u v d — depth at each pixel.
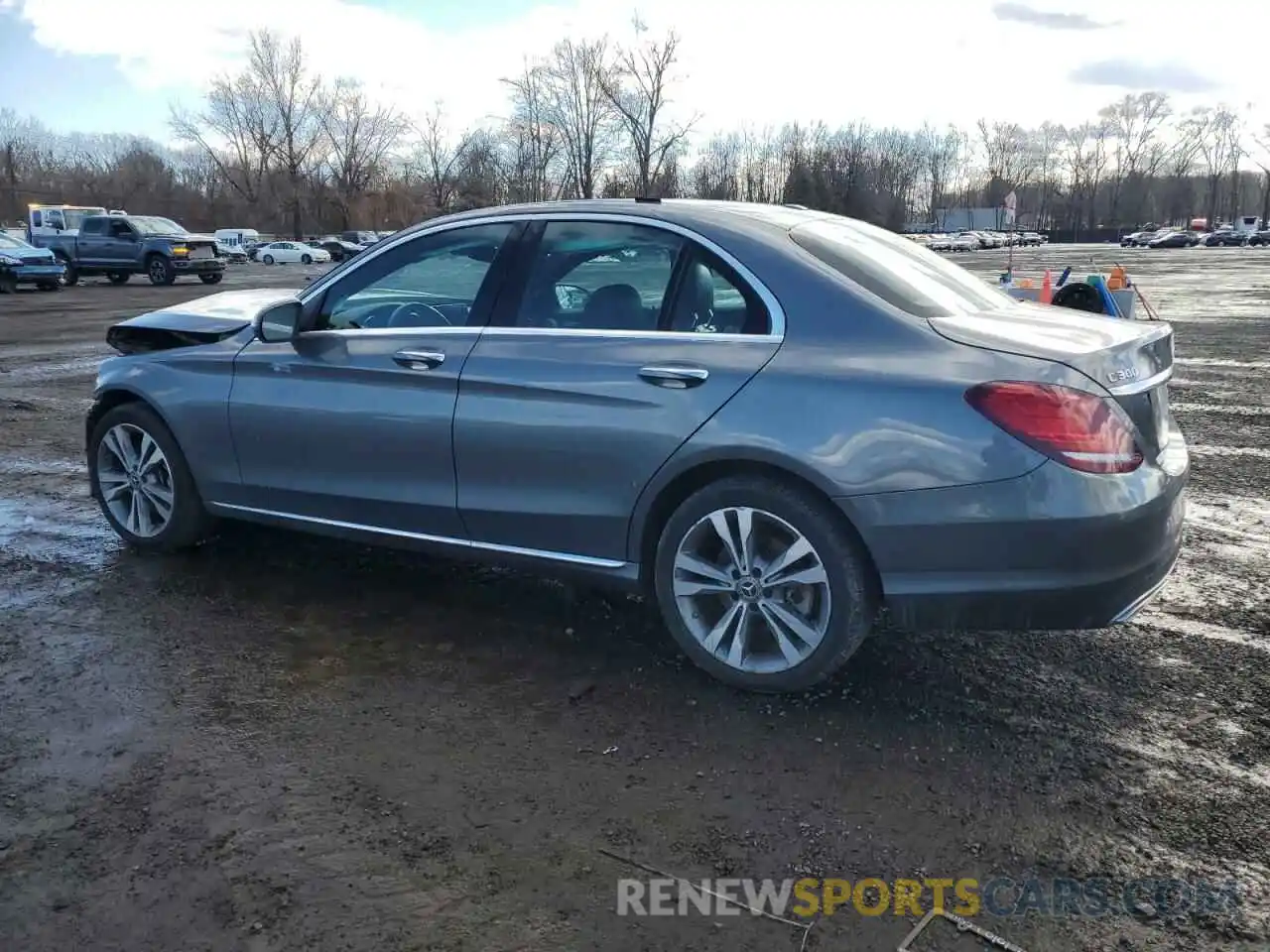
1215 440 7.62
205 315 4.89
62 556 4.91
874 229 4.16
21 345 14.33
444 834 2.71
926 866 2.59
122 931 2.35
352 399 4.13
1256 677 3.62
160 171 90.00
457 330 3.95
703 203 3.86
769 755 3.12
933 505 3.11
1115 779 2.98
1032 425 3.02
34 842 2.67
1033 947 2.31
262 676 3.64
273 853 2.63
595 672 3.68
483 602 4.34
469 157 70.44
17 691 3.51
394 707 3.42
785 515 3.32
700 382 3.41
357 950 2.29
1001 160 119.00
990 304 3.70
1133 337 3.33
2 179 78.25
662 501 3.58
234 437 4.50
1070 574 3.06
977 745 3.17
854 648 3.36
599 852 2.64
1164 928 2.37
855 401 3.19
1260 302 21.67
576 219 3.87
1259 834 2.72
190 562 4.83
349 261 4.36
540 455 3.71
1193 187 122.50
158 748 3.14
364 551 4.99
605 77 57.78
